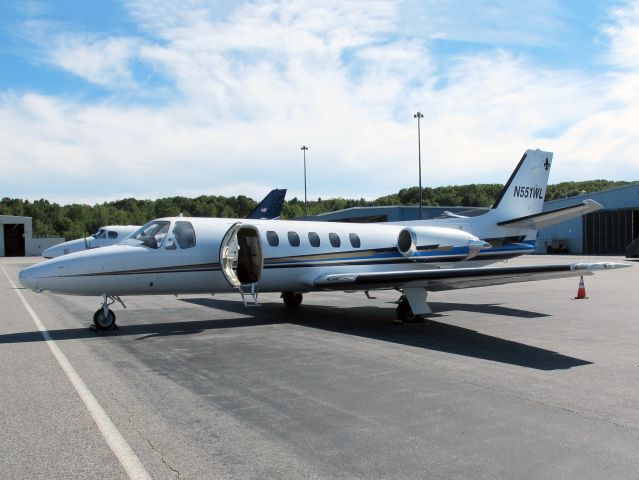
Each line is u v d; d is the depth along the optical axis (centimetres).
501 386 658
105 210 12875
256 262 1338
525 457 438
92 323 1199
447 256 1514
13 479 395
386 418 536
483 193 14700
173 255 1136
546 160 1723
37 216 12150
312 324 1187
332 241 1362
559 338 1003
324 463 425
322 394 622
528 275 1011
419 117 4278
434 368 754
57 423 517
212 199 14100
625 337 1014
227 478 398
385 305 1566
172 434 488
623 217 5556
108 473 406
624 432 497
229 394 621
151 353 859
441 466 420
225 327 1141
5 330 1104
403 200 14875
